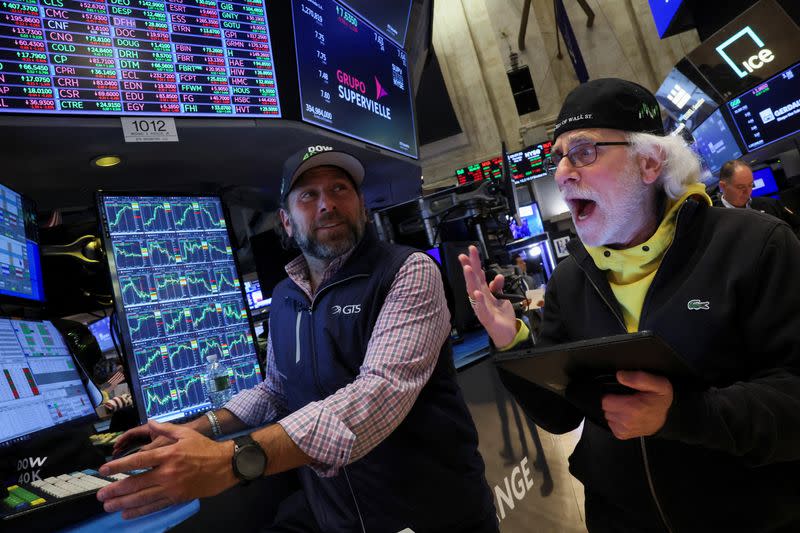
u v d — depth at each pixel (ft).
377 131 11.48
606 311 3.70
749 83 15.69
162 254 5.73
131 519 3.12
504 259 12.05
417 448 4.25
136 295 5.43
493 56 38.37
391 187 13.93
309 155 4.69
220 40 7.91
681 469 3.31
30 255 5.14
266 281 9.65
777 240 3.07
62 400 4.83
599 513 3.92
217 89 7.78
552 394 3.97
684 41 34.58
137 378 5.22
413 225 10.55
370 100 11.35
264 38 8.50
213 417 4.88
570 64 37.40
